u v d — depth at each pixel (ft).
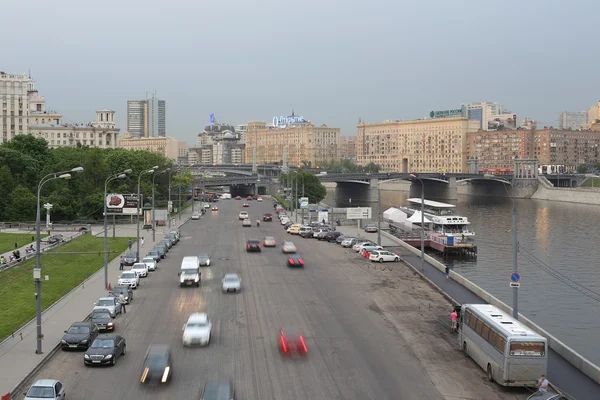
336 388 146.51
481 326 163.32
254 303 233.96
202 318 188.65
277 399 139.03
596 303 308.81
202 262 320.29
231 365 161.99
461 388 148.25
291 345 177.37
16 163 552.00
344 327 201.46
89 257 340.18
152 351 157.07
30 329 195.42
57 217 524.93
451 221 475.72
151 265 307.99
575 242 515.50
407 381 152.35
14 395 139.54
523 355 145.28
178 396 139.64
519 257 441.68
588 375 161.58
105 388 144.56
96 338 167.53
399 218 533.96
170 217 563.48
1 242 391.24
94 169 563.89
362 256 362.94
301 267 318.04
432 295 254.68
